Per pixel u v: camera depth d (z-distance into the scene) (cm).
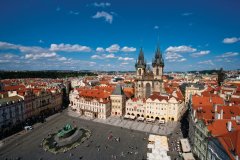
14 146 10338
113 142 10975
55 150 9869
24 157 9156
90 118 15888
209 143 7044
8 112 12544
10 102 12794
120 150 9944
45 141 11000
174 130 12875
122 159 9000
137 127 13588
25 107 14338
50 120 15250
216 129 7206
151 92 18800
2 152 9631
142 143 10838
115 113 16775
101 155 9394
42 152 9681
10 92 14675
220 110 8850
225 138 6066
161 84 18725
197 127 8388
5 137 11588
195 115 9088
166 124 14212
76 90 19512
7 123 12500
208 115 8731
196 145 8488
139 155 9400
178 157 9062
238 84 19100
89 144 10694
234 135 5903
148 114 15600
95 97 16725
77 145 10481
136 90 19238
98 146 10431
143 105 15688
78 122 14800
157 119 15450
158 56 19125
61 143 10638
